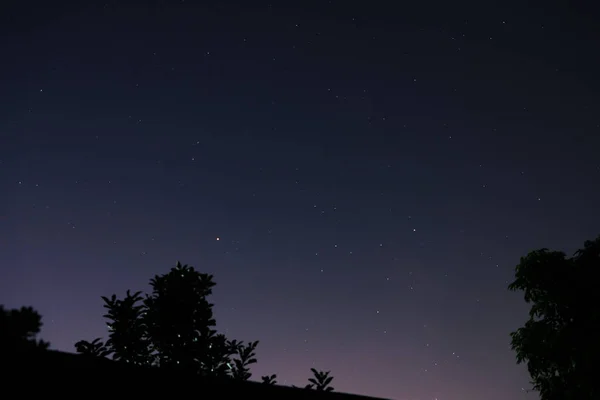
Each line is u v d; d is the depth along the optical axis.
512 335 10.47
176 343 6.25
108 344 6.03
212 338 6.38
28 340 3.10
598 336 9.34
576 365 9.33
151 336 6.24
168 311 6.32
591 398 9.05
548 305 10.05
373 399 4.61
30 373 3.02
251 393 3.95
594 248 10.27
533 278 10.20
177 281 6.50
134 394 3.30
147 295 6.45
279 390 4.18
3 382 2.87
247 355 6.57
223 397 3.72
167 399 3.39
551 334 9.77
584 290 9.85
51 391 2.97
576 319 9.83
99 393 3.14
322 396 4.33
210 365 6.28
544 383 9.92
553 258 10.29
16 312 3.05
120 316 6.18
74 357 3.39
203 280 6.66
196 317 6.44
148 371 3.68
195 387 3.71
